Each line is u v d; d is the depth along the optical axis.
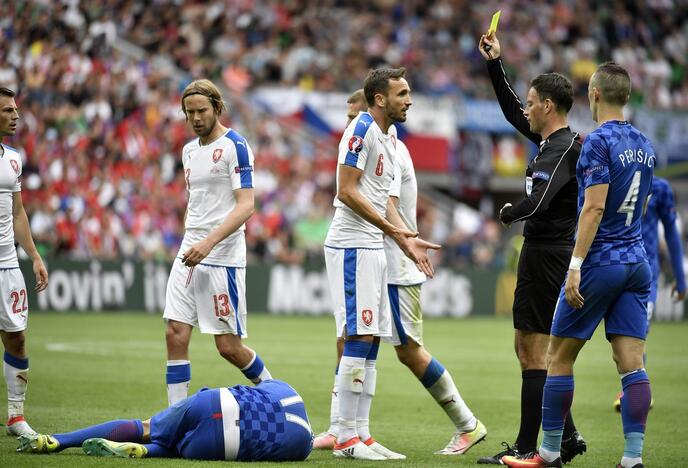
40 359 43.56
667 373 46.12
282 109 94.69
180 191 82.06
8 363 25.22
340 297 23.62
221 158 25.25
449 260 93.31
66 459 20.42
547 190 22.33
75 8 84.38
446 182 99.62
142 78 86.00
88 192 76.38
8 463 19.86
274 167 88.62
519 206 22.58
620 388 40.12
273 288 79.69
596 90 21.36
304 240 86.56
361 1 109.38
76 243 74.25
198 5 97.62
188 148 25.97
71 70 81.50
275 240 84.06
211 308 25.39
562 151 22.64
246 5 100.94
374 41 105.69
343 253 23.58
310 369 43.22
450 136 99.56
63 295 71.50
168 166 82.44
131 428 21.39
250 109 92.69
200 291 25.39
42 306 70.69
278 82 97.44
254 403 21.27
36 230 72.56
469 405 34.31
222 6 98.75
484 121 101.25
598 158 20.47
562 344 21.22
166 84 87.81
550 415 21.31
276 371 42.19
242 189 25.08
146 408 30.27
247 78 95.69
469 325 75.31
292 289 80.69
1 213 25.45
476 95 105.50
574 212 23.03
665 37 123.06
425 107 98.94
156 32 93.69
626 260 20.72
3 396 31.84
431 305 84.56
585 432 29.08
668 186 36.22
